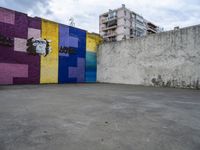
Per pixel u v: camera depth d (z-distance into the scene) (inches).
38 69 409.1
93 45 541.6
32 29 398.9
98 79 544.1
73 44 483.5
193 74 345.7
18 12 377.1
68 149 62.1
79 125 90.0
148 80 421.7
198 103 166.9
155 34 413.4
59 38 451.2
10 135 74.0
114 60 503.2
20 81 378.0
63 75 458.3
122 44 484.4
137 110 129.2
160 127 88.9
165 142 69.7
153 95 224.7
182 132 81.8
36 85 363.6
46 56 423.8
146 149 63.3
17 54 373.7
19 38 377.1
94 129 84.0
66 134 76.7
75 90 270.5
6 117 102.3
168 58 386.9
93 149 62.5
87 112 119.1
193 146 66.3
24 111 118.6
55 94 215.2
